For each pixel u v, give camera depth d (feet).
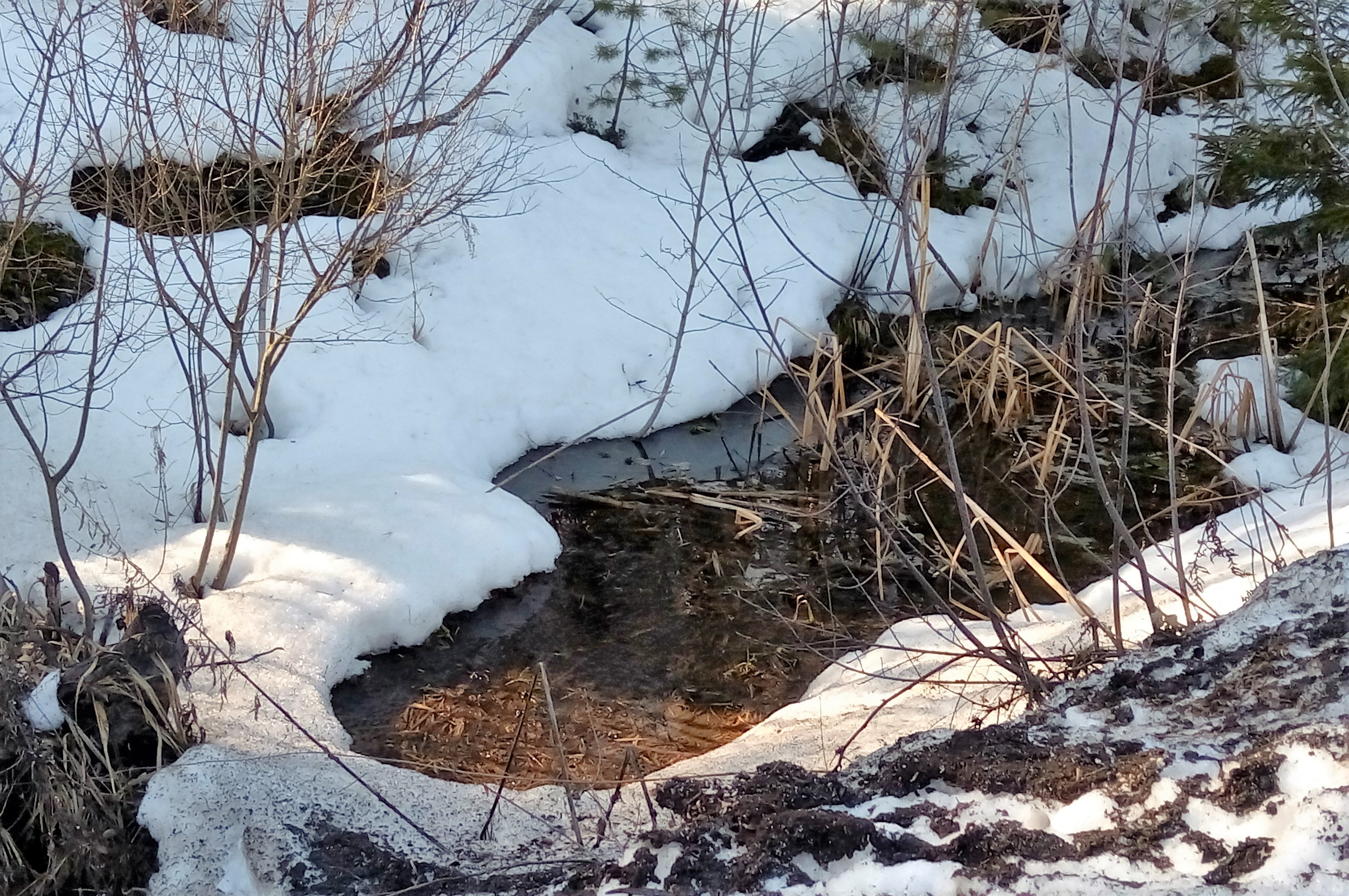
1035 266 24.36
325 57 15.11
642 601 14.55
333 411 16.76
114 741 9.32
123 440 15.14
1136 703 7.88
